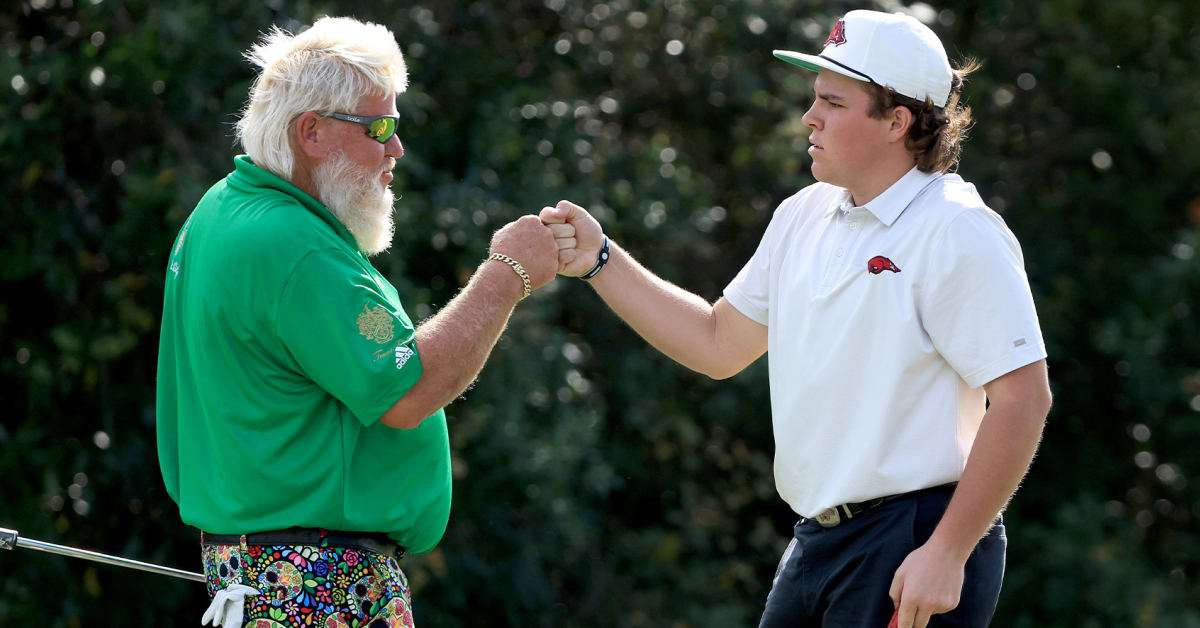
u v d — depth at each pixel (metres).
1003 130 34.62
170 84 23.72
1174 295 32.94
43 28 24.61
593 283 12.91
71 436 24.70
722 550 31.62
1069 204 34.59
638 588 29.59
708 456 31.50
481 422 24.92
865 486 10.63
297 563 10.70
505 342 25.47
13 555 23.73
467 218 25.28
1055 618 31.14
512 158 26.86
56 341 23.36
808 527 11.33
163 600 25.22
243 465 10.69
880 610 10.70
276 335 10.49
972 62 11.40
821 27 29.33
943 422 10.52
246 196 10.97
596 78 30.69
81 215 24.19
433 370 10.83
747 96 29.75
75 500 24.38
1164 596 31.28
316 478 10.67
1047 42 34.06
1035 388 10.17
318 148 11.07
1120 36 33.56
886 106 10.65
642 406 29.16
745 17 29.31
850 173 10.88
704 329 12.73
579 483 27.36
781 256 11.83
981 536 10.23
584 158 28.11
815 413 10.92
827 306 10.84
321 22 11.40
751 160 31.88
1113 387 34.62
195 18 22.95
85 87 23.39
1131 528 33.03
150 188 22.95
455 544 26.34
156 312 24.50
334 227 11.15
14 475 23.94
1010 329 10.12
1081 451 34.50
